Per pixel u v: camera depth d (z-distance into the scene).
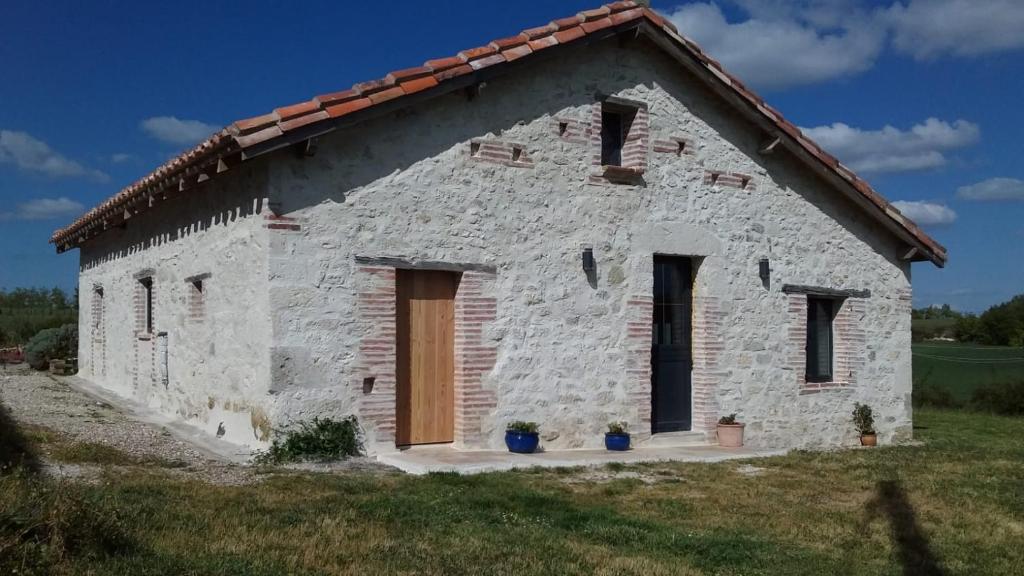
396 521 6.33
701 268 12.12
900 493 8.84
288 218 8.81
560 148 10.76
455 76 9.53
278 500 6.67
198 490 6.75
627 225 11.32
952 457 11.87
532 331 10.41
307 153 8.79
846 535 7.12
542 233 10.55
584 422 10.79
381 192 9.37
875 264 14.34
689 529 6.98
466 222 9.95
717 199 12.27
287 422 8.74
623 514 7.36
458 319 10.01
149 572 4.54
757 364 12.59
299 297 8.85
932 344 42.81
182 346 11.57
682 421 12.05
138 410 12.79
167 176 10.17
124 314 15.09
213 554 5.01
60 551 4.55
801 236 13.29
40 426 9.60
